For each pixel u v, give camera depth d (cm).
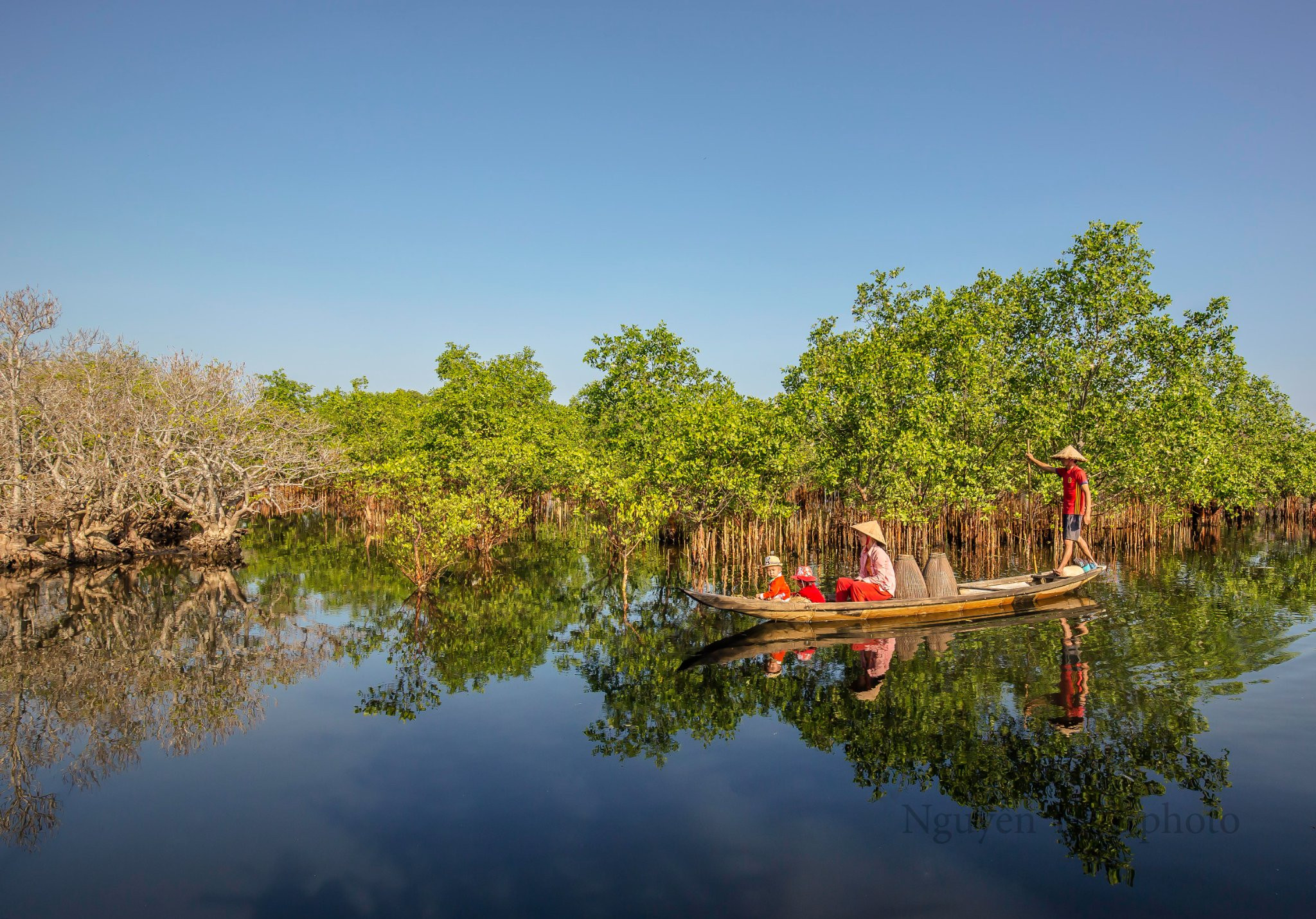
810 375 2238
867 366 2044
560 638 1238
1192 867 504
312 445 2992
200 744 793
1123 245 2084
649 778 680
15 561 2120
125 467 2392
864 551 1302
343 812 630
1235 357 2591
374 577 1909
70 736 820
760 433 1986
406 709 893
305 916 479
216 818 624
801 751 725
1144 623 1177
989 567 1938
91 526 2333
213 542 2419
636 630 1288
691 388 2622
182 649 1199
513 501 2206
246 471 2641
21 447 2291
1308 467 2973
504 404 3606
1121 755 677
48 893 515
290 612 1477
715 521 2250
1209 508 2866
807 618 1193
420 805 638
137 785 692
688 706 868
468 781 686
